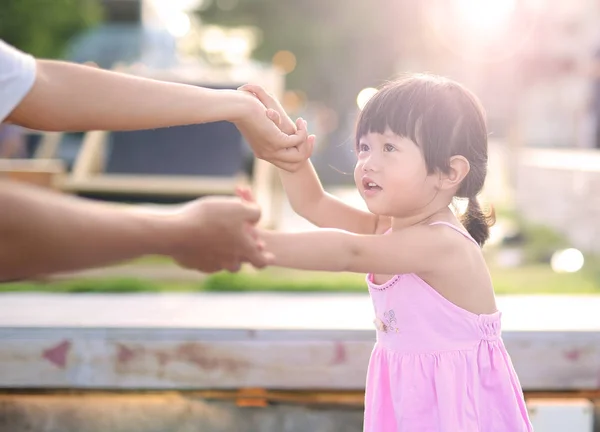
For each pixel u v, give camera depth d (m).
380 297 2.15
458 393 2.05
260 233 1.78
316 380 2.70
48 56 19.98
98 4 20.06
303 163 2.20
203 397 2.76
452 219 2.12
